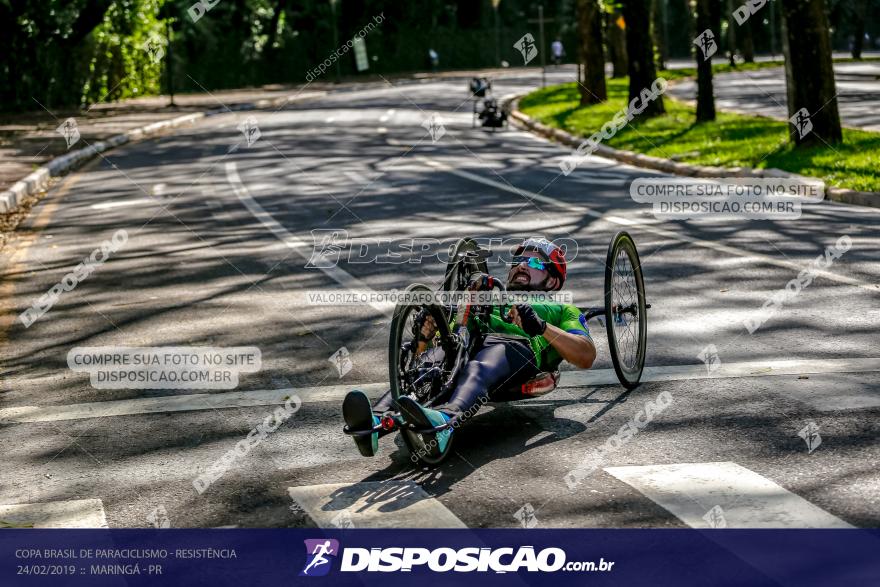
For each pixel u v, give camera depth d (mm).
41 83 39438
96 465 5527
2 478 5395
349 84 58000
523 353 5750
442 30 78562
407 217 13805
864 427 5484
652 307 8398
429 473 5219
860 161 16422
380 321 8383
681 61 81062
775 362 6758
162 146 26031
